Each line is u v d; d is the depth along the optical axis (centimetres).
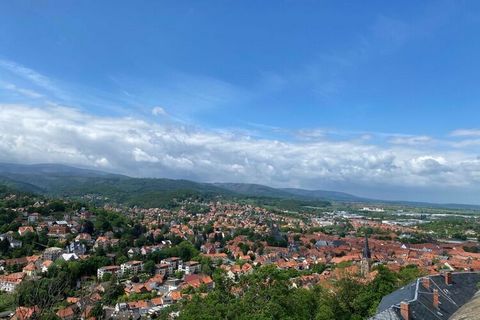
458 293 7775
